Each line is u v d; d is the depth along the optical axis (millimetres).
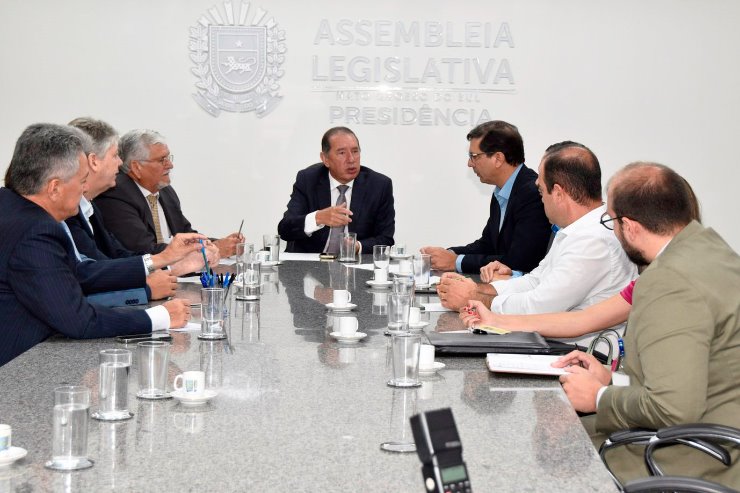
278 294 3576
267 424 1730
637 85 6746
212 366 2234
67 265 2643
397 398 1948
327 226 5504
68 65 6609
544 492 1392
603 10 6699
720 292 2088
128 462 1496
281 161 6730
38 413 1799
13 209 2680
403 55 6688
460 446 1042
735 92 6742
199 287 3799
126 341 2551
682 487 1609
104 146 3656
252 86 6676
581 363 2316
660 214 2275
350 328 2586
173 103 6672
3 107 6586
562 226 3369
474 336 2562
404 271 4141
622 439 2062
